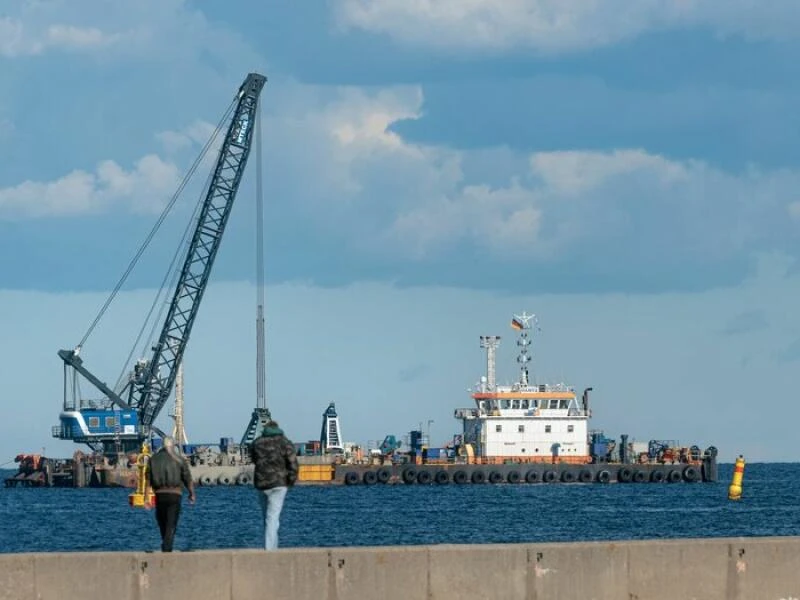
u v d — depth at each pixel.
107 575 104.88
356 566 107.94
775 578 115.12
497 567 110.38
